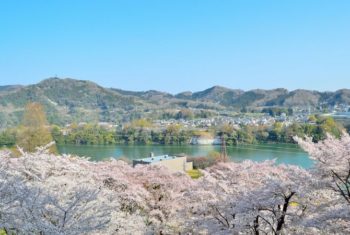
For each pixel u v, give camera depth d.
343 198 11.41
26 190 10.10
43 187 12.81
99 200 14.42
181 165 48.97
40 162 18.03
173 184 23.06
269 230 15.19
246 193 14.03
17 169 16.17
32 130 52.00
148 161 45.50
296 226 12.99
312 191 12.10
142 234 17.67
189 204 18.59
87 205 11.77
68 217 10.01
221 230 14.68
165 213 21.80
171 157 50.41
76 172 19.53
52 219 10.54
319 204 12.54
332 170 10.73
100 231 12.45
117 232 15.32
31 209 9.66
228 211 14.79
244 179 17.92
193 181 23.91
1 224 8.79
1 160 15.41
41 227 9.12
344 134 12.19
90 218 10.31
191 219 17.28
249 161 19.61
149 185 23.03
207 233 16.19
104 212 11.45
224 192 16.75
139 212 20.36
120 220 15.48
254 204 12.95
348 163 10.48
